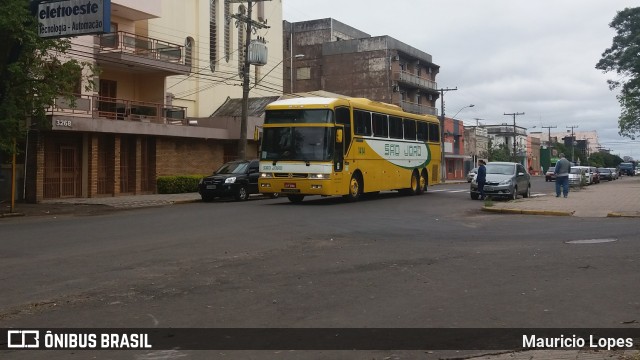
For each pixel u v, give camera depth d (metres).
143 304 7.23
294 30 65.62
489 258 9.99
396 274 8.80
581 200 22.42
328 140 20.84
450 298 7.30
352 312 6.76
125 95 31.28
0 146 19.23
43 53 20.12
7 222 17.50
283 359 5.27
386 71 61.31
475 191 24.73
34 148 24.92
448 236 12.97
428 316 6.54
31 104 20.16
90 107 27.03
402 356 5.30
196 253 10.80
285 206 20.78
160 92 31.66
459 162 76.50
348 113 22.06
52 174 25.95
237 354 5.41
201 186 25.58
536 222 15.70
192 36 36.12
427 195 28.03
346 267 9.41
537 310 6.67
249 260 10.09
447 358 5.24
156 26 33.03
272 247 11.47
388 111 25.39
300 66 65.38
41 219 18.56
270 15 43.50
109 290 7.96
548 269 8.90
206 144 33.91
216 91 38.16
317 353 5.41
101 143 28.19
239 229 14.20
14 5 18.22
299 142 21.06
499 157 80.81
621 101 55.41
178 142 31.91
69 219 18.27
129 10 28.84
